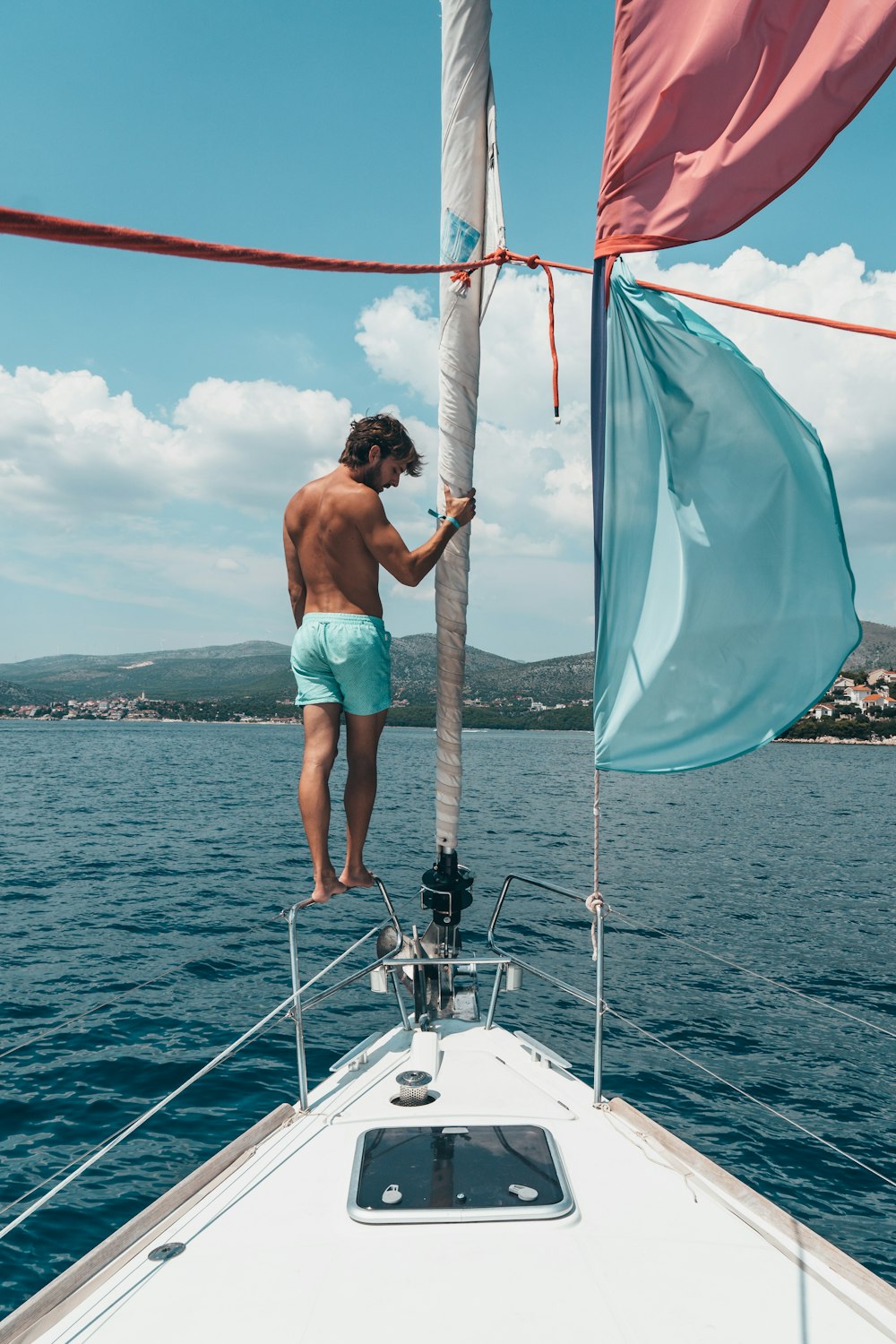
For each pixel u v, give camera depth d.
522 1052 3.82
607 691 3.13
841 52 2.48
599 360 3.09
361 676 3.40
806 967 15.87
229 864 27.67
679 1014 12.85
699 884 25.27
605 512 3.08
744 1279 2.24
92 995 13.15
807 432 2.87
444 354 4.07
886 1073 10.72
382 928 4.39
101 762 95.12
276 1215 2.55
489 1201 2.52
